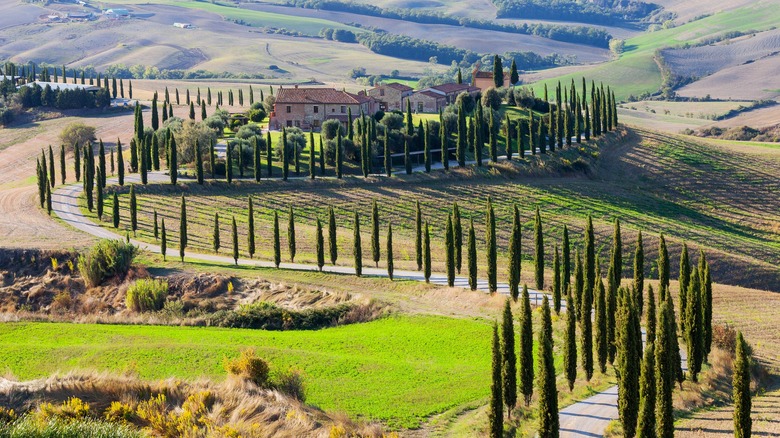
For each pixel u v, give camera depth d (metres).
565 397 61.16
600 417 57.28
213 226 121.75
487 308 83.94
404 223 132.75
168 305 86.94
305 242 116.25
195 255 106.31
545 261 118.25
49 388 49.88
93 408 48.44
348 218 132.50
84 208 126.25
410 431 54.53
